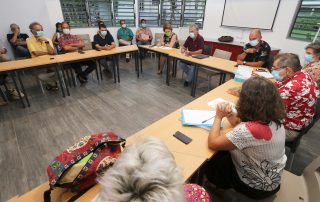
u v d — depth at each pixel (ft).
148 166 1.33
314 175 3.48
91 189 2.89
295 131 5.16
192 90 10.96
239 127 3.29
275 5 13.44
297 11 12.55
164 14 19.13
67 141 7.22
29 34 14.06
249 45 9.68
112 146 2.99
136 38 18.11
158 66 15.49
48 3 14.65
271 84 3.13
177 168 1.44
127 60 17.67
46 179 5.67
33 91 11.28
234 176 3.92
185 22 18.84
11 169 5.99
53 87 11.43
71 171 2.64
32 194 2.89
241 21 15.58
